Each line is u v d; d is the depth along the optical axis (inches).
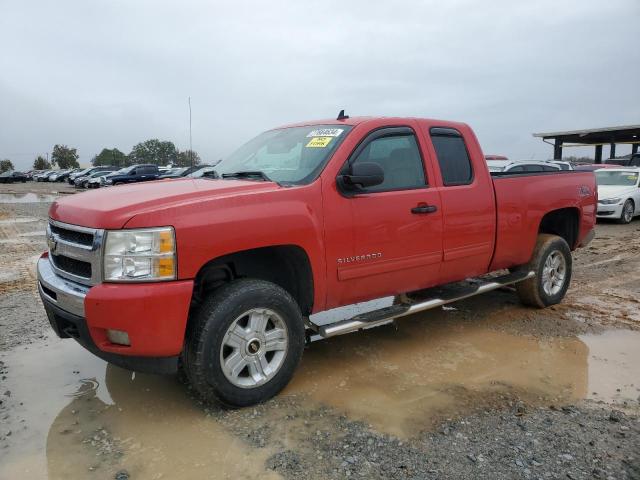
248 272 152.8
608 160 1206.9
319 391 149.7
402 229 165.0
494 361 172.6
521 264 219.5
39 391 150.7
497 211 196.2
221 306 130.6
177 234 122.7
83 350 181.9
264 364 140.9
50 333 198.1
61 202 149.3
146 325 120.8
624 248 397.4
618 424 130.7
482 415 135.5
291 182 150.1
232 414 136.5
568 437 124.3
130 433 127.6
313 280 147.8
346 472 111.0
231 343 134.3
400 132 172.9
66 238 137.8
